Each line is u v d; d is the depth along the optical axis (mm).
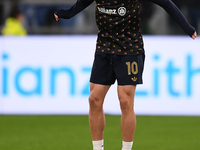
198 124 23609
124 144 14125
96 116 14195
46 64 25859
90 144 18703
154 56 25625
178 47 25609
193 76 25734
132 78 13859
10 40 25750
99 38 14164
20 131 21719
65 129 22188
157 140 19656
